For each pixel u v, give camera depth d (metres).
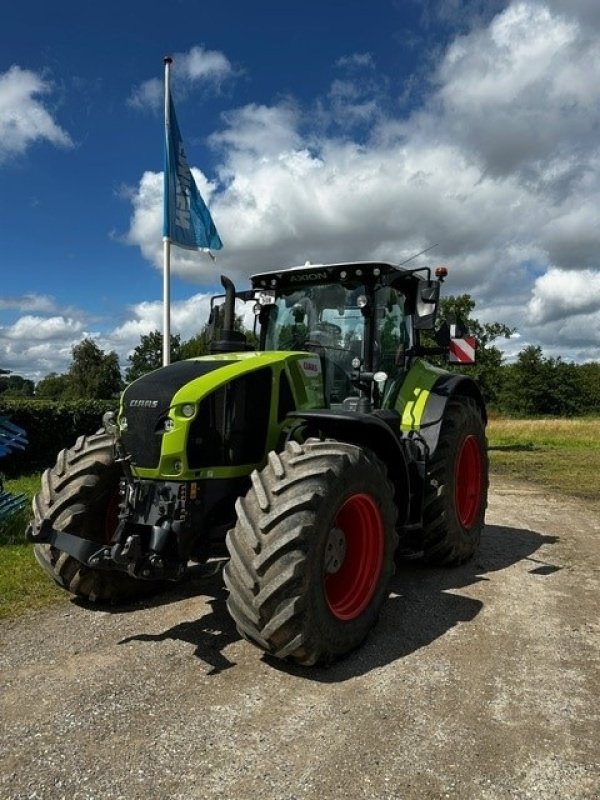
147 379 3.99
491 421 25.47
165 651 3.69
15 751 2.70
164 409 3.72
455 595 4.80
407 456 5.06
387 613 4.40
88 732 2.85
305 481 3.41
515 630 4.12
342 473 3.53
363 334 5.01
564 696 3.26
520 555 6.01
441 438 5.25
